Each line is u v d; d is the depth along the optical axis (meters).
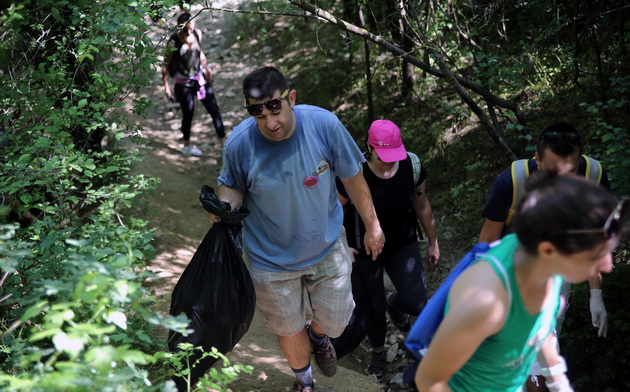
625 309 4.01
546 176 1.63
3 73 4.35
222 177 3.14
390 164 3.92
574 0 5.73
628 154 4.41
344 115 8.07
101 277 1.85
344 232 3.39
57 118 3.84
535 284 1.68
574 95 6.01
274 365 4.11
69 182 3.71
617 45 6.04
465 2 6.27
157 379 3.03
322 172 3.04
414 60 5.03
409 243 4.22
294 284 3.24
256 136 3.01
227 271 3.11
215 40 11.25
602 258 1.56
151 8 4.49
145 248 3.38
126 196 3.70
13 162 3.49
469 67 7.02
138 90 4.51
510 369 1.87
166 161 7.87
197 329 3.11
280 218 3.09
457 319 1.66
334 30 9.48
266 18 11.20
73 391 1.77
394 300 4.40
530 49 6.46
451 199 6.20
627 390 3.88
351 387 3.95
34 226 3.29
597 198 1.52
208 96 8.04
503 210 3.06
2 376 1.79
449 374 1.75
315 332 3.63
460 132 6.64
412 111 7.34
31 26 4.27
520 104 6.34
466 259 1.75
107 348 1.70
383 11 6.25
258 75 2.83
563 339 4.18
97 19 4.12
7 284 3.06
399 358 4.87
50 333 1.68
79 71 4.71
